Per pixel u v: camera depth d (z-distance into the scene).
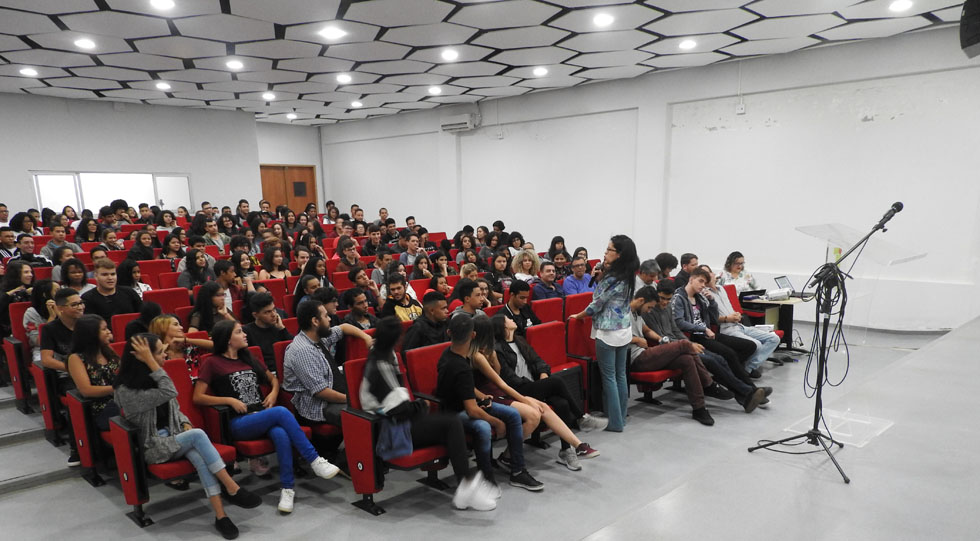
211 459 2.73
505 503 2.99
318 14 5.22
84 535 2.73
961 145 6.16
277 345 3.38
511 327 3.69
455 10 5.21
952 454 2.73
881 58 6.45
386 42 6.22
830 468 2.64
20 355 3.87
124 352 2.75
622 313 3.83
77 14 5.09
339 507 2.98
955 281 6.31
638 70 7.93
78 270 4.20
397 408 2.80
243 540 2.67
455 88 9.10
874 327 6.78
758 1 5.09
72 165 9.65
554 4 5.11
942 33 6.07
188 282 5.12
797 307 7.42
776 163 7.40
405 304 4.55
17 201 9.20
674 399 4.66
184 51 6.41
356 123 13.09
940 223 6.36
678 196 8.31
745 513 2.26
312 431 3.24
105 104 9.90
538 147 9.98
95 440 3.06
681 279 5.41
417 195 12.23
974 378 3.81
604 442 3.78
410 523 2.81
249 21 5.38
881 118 6.60
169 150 10.59
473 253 7.12
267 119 12.45
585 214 9.50
